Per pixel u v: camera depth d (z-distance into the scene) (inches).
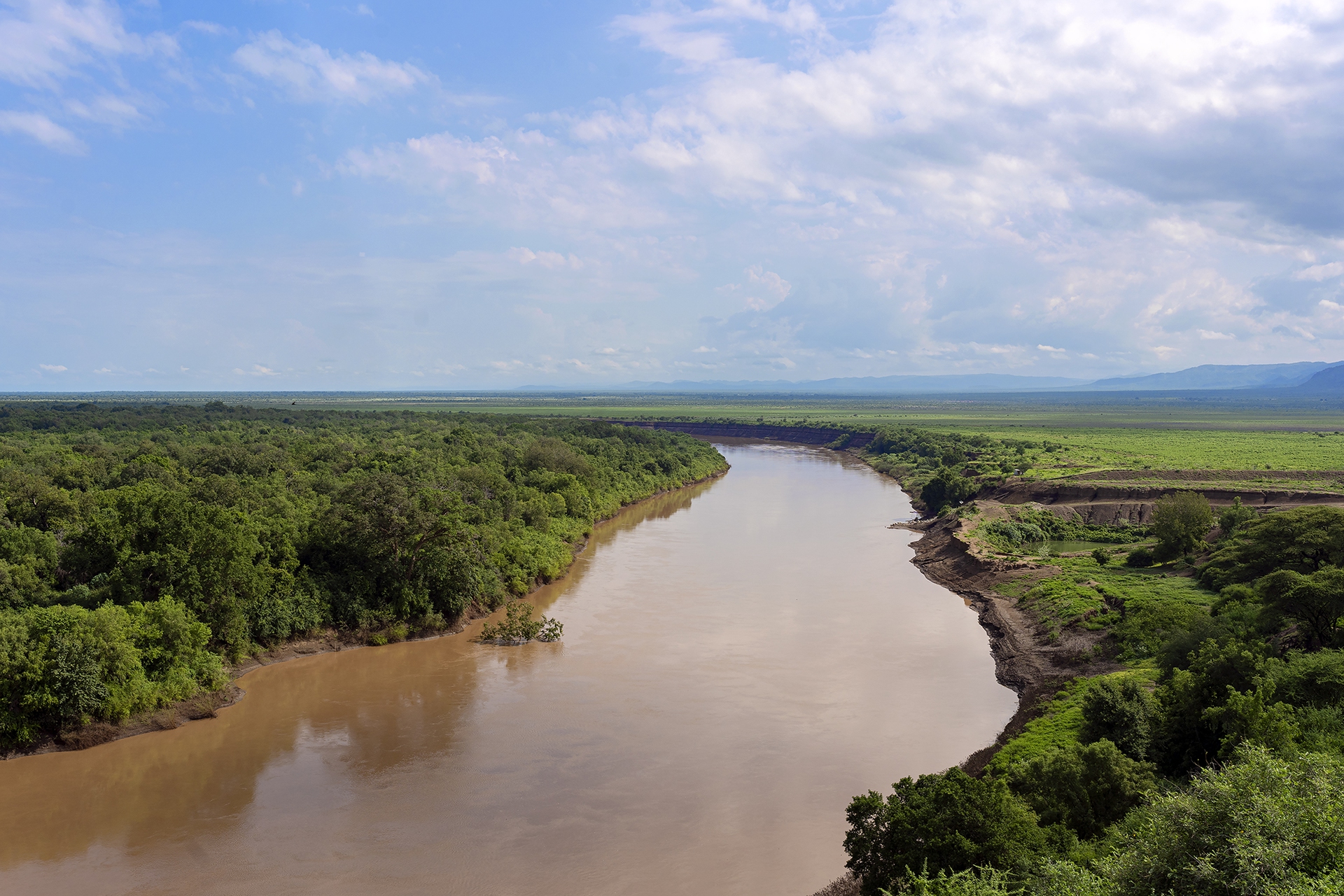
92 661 1919.3
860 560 3991.1
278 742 1945.1
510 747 1921.8
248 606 2449.6
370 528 2704.2
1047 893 981.8
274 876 1439.5
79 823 1596.9
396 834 1566.2
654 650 2588.6
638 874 1449.3
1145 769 1455.5
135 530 2327.8
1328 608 1998.0
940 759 1871.3
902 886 1082.7
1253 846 879.7
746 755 1886.1
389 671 2400.3
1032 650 2581.2
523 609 3024.1
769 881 1429.6
